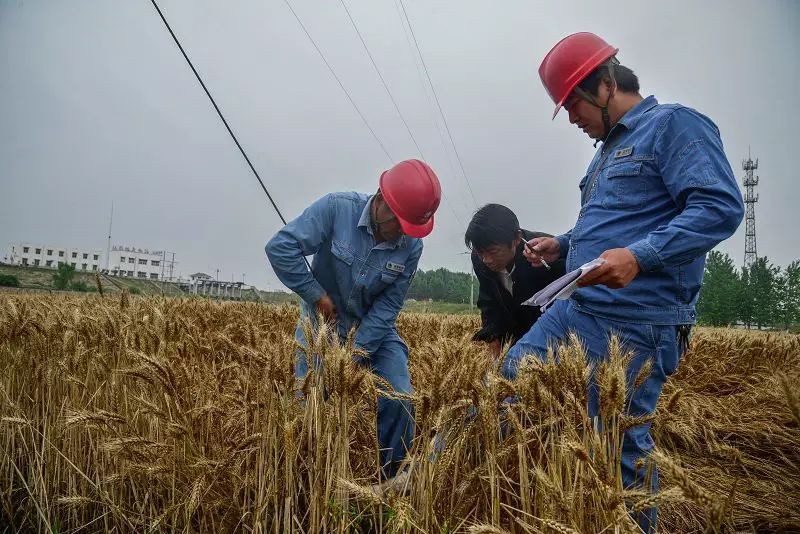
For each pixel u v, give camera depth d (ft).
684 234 8.00
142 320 13.42
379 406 12.55
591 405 8.90
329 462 8.48
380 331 13.08
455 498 8.38
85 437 12.47
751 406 18.79
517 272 14.23
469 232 13.51
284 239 12.58
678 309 8.94
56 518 11.19
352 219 12.91
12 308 14.57
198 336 13.61
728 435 16.38
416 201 12.17
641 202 9.07
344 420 8.54
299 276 12.62
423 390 8.20
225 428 10.51
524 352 10.08
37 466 12.57
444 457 7.92
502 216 13.25
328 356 8.52
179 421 9.52
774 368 22.93
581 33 10.00
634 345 8.95
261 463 9.03
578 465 6.81
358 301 13.15
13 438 12.93
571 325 9.64
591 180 10.05
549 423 7.43
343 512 8.23
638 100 9.80
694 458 15.25
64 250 451.94
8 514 12.30
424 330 23.98
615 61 9.75
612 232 9.25
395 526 7.24
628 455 8.84
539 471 6.47
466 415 8.48
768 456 15.92
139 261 453.99
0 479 12.89
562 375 7.36
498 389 7.74
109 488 11.48
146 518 10.57
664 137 8.81
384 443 12.66
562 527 5.59
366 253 12.78
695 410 16.75
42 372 13.28
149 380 9.61
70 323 14.02
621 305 9.00
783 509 12.13
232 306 27.14
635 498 5.92
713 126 8.82
